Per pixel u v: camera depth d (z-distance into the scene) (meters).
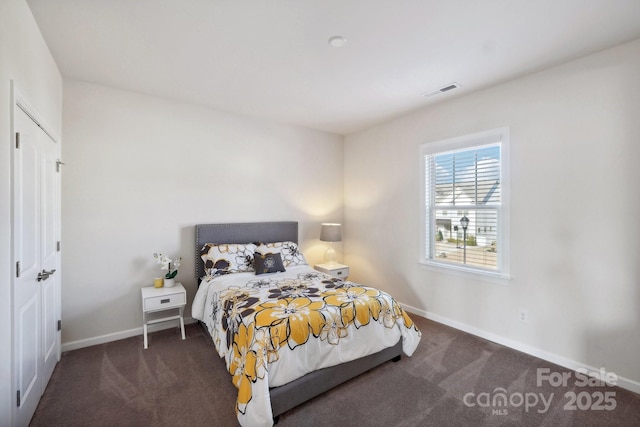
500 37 2.09
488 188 2.98
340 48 2.25
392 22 1.93
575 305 2.41
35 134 1.95
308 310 2.14
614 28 1.97
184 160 3.38
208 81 2.83
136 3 1.77
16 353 1.61
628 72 2.14
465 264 3.19
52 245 2.38
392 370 2.41
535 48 2.22
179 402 2.02
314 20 1.92
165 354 2.69
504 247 2.81
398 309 2.57
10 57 1.54
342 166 4.76
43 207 2.12
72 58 2.40
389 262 4.01
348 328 2.21
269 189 4.01
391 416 1.89
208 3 1.76
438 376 2.33
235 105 3.45
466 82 2.81
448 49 2.25
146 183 3.16
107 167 2.95
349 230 4.67
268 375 1.81
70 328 2.78
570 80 2.41
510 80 2.76
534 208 2.62
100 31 2.04
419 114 3.60
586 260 2.35
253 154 3.87
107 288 2.95
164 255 3.26
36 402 1.94
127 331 3.05
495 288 2.91
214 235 3.51
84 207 2.84
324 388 2.05
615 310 2.22
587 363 2.35
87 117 2.85
